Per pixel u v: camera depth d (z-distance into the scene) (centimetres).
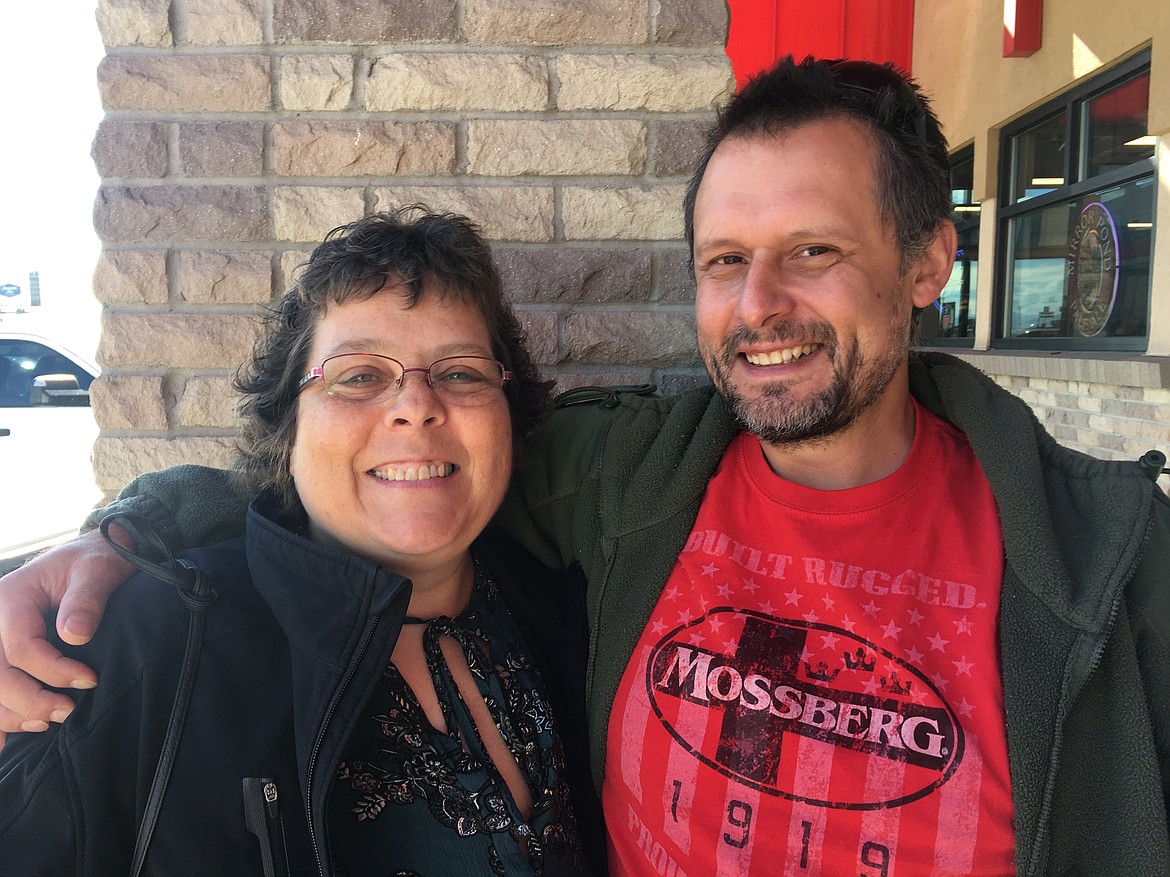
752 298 119
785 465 133
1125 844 106
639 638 129
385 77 169
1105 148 530
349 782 104
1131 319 506
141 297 170
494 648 123
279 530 108
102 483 172
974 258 748
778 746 113
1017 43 588
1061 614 108
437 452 112
